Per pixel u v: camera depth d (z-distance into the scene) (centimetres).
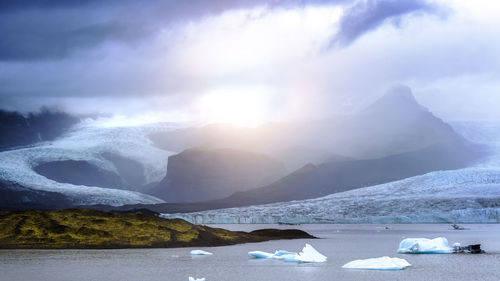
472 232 15725
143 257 6662
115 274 5228
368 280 4834
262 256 6706
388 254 7638
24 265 5828
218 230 10475
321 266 5909
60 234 8012
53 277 5019
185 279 4947
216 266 5869
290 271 5475
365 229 19825
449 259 6669
